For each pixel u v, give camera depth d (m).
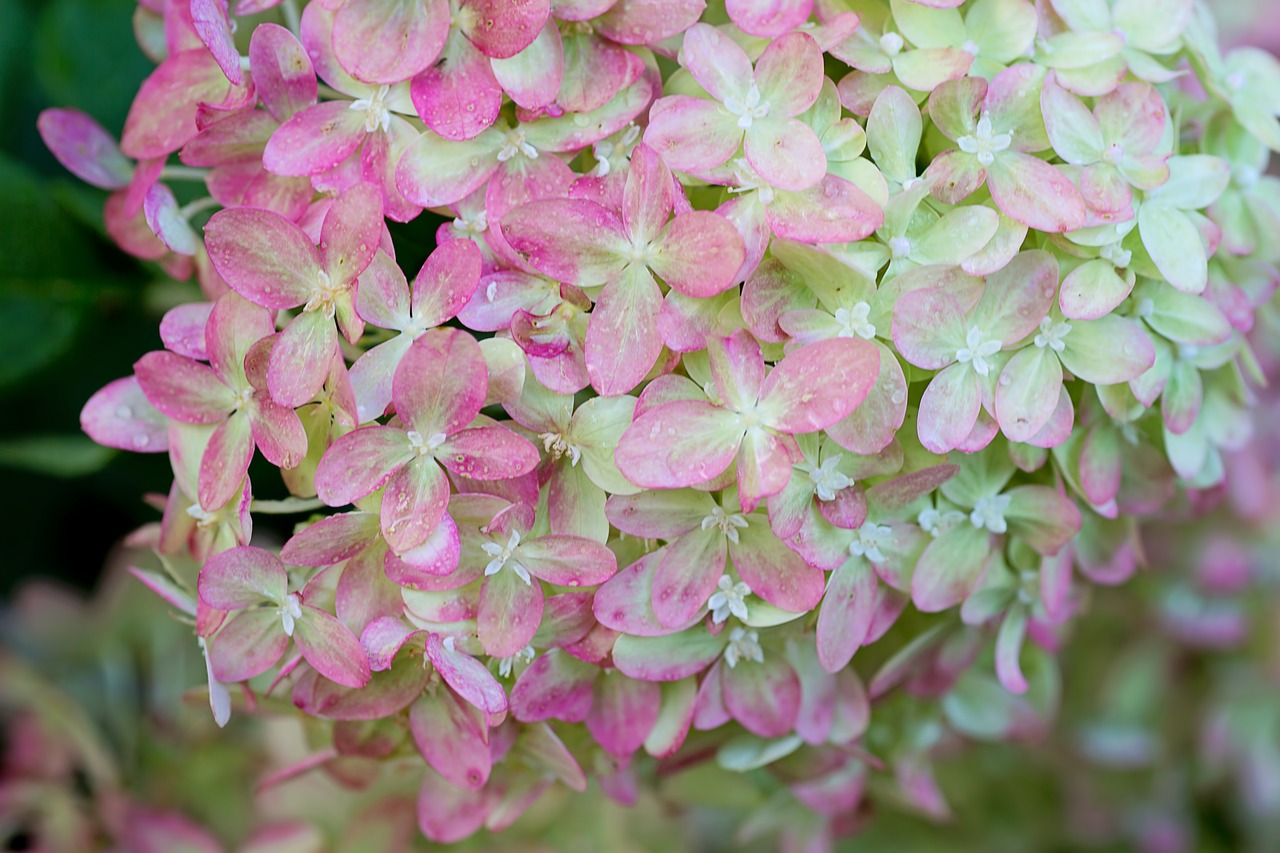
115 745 0.51
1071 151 0.40
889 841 0.58
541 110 0.39
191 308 0.41
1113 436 0.42
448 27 0.39
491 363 0.39
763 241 0.39
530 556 0.39
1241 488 0.56
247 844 0.49
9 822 0.50
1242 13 0.65
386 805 0.48
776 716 0.42
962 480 0.41
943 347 0.39
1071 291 0.40
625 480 0.39
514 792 0.44
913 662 0.43
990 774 0.59
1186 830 0.61
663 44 0.40
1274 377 0.57
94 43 0.50
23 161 0.51
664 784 0.47
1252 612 0.59
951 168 0.39
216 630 0.40
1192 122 0.43
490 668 0.40
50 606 0.52
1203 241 0.41
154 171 0.42
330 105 0.40
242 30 0.43
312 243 0.39
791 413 0.38
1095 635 0.60
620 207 0.39
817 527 0.40
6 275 0.48
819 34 0.40
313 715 0.41
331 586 0.40
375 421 0.39
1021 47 0.41
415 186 0.39
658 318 0.38
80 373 0.50
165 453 0.50
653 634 0.39
